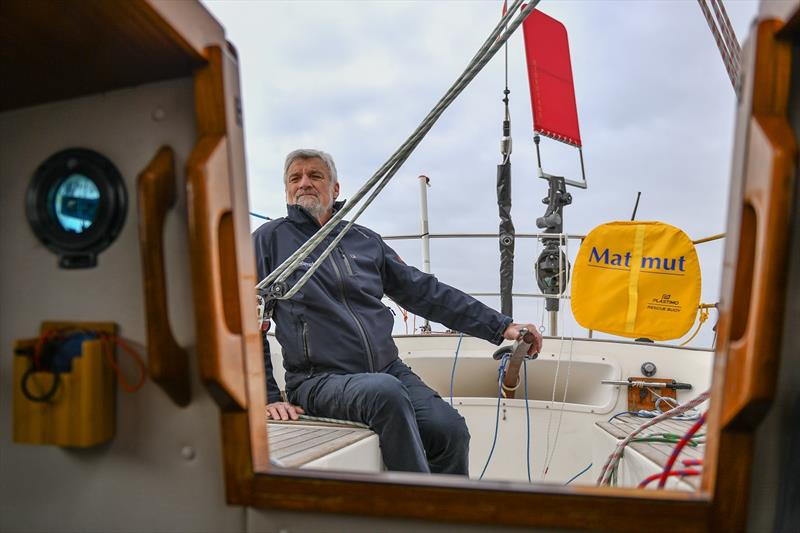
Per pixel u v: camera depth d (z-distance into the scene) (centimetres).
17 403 82
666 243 206
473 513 72
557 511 70
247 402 79
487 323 212
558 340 277
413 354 296
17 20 70
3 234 90
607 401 248
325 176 230
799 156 64
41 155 89
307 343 186
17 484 88
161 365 78
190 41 74
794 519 69
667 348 256
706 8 128
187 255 81
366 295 198
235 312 79
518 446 244
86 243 86
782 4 61
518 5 138
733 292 66
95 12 68
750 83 65
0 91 86
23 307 89
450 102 148
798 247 68
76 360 81
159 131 84
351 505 75
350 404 164
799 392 69
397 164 158
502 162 323
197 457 82
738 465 67
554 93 335
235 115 82
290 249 203
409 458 158
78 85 85
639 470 125
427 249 342
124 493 85
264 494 78
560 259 286
